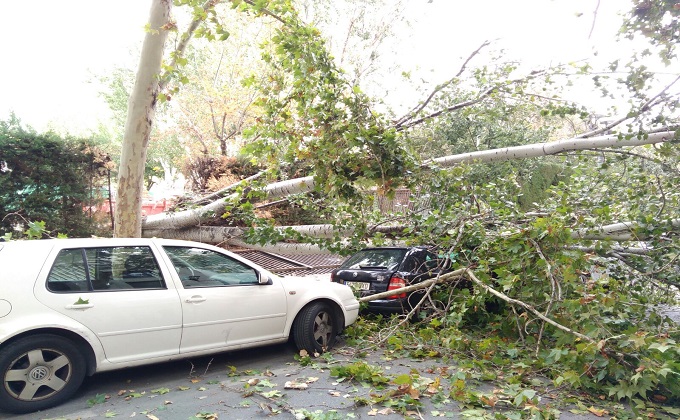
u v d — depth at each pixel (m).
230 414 4.08
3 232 9.49
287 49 6.45
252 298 5.56
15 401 4.09
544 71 7.97
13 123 10.10
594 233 7.06
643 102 6.72
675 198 6.99
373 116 6.85
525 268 6.22
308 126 6.96
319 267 12.02
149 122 8.65
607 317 5.40
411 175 7.04
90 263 4.72
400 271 7.86
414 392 4.30
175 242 5.34
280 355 6.09
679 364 4.13
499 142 12.38
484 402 4.20
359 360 5.72
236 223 10.68
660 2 5.41
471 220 7.41
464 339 6.17
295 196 8.99
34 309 4.23
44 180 10.05
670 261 6.55
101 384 4.94
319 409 4.17
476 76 8.62
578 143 7.48
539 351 5.65
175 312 4.95
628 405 4.54
